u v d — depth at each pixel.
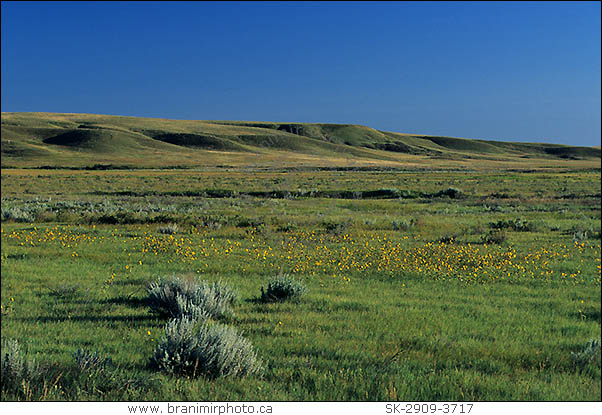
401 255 17.25
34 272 14.00
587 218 31.11
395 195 50.78
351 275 14.51
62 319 9.34
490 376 6.63
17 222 27.12
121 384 5.61
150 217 27.55
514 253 17.88
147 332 8.24
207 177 82.12
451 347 7.83
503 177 84.44
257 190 55.69
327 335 8.39
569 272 15.06
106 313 9.73
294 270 15.02
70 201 41.94
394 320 9.47
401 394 5.77
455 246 19.41
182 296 9.62
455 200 45.81
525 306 11.05
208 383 5.86
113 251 17.84
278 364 6.81
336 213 33.47
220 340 6.36
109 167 125.50
